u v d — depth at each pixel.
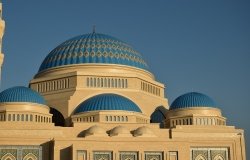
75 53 110.88
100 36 116.81
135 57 114.94
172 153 86.88
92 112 97.38
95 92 105.25
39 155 86.69
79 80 105.50
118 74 107.62
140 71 112.81
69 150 84.12
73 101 103.06
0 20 95.25
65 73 107.25
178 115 99.81
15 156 85.81
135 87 107.94
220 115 101.12
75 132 90.81
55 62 111.31
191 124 97.88
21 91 96.00
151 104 109.38
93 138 84.75
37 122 90.12
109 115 96.94
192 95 101.69
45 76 111.06
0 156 85.25
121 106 98.31
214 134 93.44
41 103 96.94
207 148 92.12
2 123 87.56
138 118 99.31
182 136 92.62
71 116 99.94
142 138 86.38
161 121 112.62
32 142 87.00
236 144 93.06
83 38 115.75
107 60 109.75
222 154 92.44
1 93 97.38
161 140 86.88
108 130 92.62
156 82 115.12
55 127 89.62
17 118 93.00
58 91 106.25
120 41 117.69
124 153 85.44
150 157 86.12
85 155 83.75
